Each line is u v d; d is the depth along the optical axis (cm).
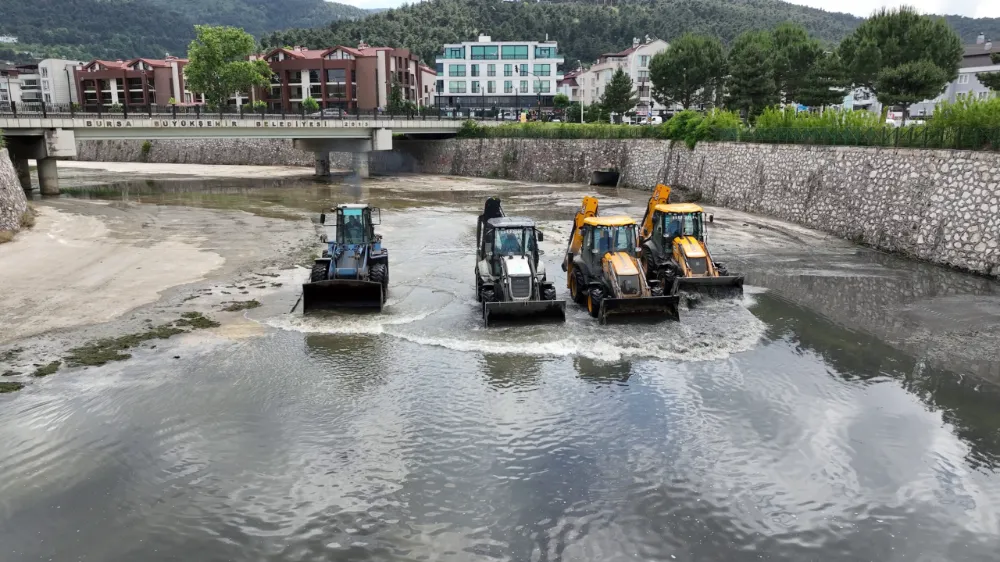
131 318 1597
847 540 810
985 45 6284
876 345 1445
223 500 883
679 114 4412
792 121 3331
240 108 5022
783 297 1812
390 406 1151
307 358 1362
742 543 805
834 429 1073
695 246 1827
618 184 4888
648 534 819
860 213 2595
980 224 2048
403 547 792
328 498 888
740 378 1269
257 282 1950
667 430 1070
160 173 5878
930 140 2320
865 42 3941
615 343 1439
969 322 1578
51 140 3994
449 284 1952
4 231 2542
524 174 5469
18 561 762
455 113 6556
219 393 1197
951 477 940
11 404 1141
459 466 966
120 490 905
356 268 1709
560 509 866
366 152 5678
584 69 10975
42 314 1616
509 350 1403
